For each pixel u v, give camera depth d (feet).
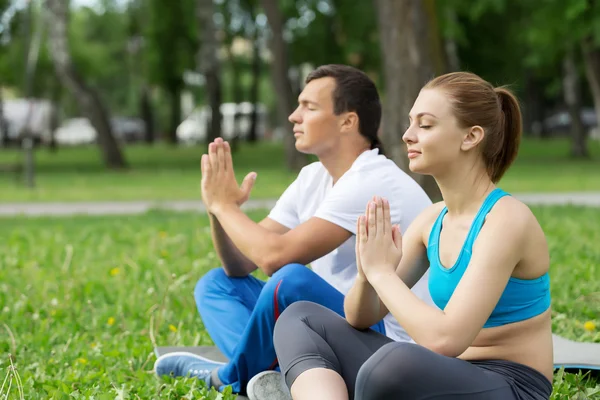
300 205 20.27
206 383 18.54
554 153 150.51
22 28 152.56
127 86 287.69
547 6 102.89
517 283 13.43
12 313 28.89
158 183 97.81
